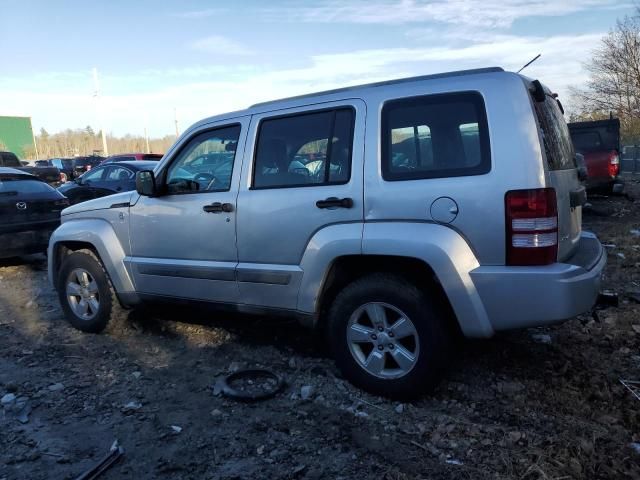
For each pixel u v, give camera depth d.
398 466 2.94
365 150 3.58
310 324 3.89
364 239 3.49
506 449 3.05
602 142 12.75
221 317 5.50
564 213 3.40
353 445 3.15
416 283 3.51
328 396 3.71
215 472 2.93
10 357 4.67
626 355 4.24
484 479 2.80
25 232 8.02
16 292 7.07
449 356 3.49
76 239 5.14
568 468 2.85
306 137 3.87
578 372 3.96
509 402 3.56
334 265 3.74
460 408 3.51
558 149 3.58
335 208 3.64
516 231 3.13
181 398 3.81
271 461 3.01
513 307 3.16
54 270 5.54
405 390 3.52
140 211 4.72
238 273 4.13
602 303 5.34
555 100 4.06
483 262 3.23
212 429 3.37
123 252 4.90
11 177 8.21
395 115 3.53
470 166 3.26
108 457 3.07
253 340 4.84
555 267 3.13
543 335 4.60
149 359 4.53
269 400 3.71
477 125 3.27
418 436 3.22
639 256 7.41
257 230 4.01
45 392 3.94
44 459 3.09
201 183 4.41
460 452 3.04
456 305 3.26
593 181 12.72
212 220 4.25
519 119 3.19
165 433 3.33
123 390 3.96
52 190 8.71
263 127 4.11
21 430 3.42
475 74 3.39
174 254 4.55
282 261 3.93
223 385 3.89
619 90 31.73
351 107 3.70
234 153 4.22
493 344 4.45
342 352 3.75
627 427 3.25
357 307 3.65
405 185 3.41
